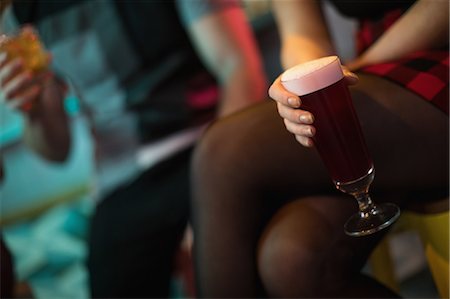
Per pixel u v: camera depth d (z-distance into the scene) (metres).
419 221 1.25
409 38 1.25
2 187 2.93
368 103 1.20
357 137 1.08
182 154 1.74
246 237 1.22
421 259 1.90
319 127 1.07
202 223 1.24
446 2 1.20
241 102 1.72
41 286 2.66
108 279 1.75
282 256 1.17
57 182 2.90
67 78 1.87
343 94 1.06
